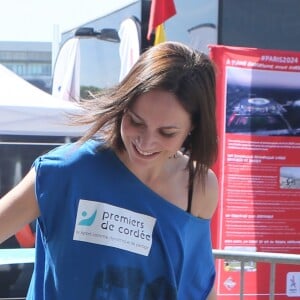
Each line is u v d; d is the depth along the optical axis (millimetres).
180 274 1669
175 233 1638
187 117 1521
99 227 1580
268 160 4676
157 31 5199
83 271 1570
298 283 4668
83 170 1596
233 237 4656
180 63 1494
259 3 5938
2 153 5391
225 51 4555
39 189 1590
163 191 1650
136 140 1523
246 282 4562
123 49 7312
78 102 1739
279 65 4633
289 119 4684
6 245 4516
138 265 1598
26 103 5348
